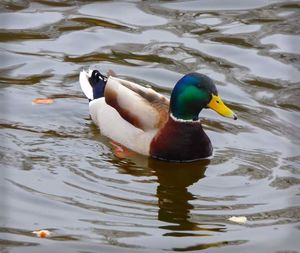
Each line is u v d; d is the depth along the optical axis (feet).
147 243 40.19
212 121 52.13
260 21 63.57
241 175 46.60
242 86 55.62
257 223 42.06
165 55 59.11
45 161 46.93
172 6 65.62
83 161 47.42
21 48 59.21
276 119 52.19
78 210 42.60
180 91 48.49
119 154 48.73
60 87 55.06
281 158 48.24
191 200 44.11
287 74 57.06
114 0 66.03
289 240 40.60
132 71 57.16
